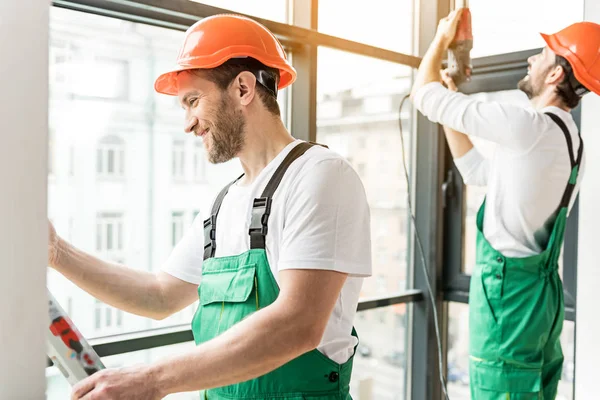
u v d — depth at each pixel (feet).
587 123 7.29
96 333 5.70
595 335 7.30
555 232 5.99
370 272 3.75
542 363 5.94
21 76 1.63
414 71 8.92
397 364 9.05
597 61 5.99
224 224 4.02
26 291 1.66
